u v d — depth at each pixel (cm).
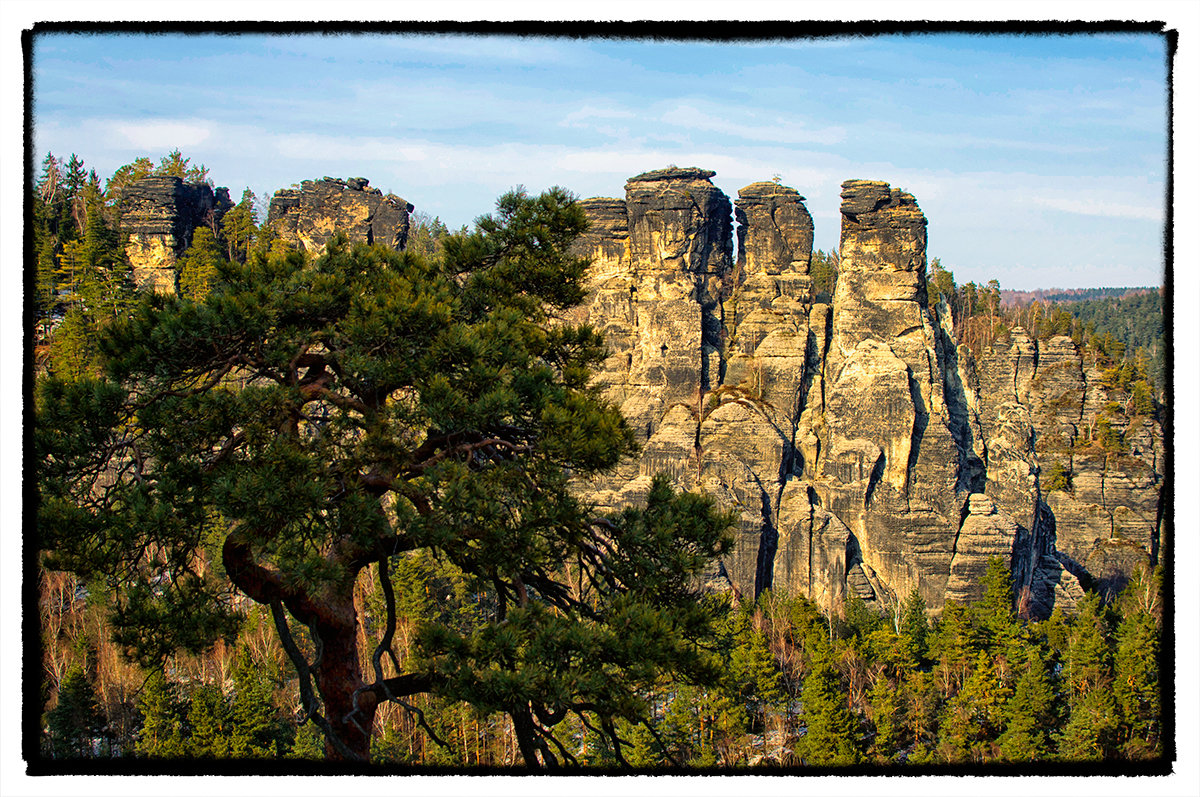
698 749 5044
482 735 4288
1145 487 12681
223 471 1622
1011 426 11881
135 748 4534
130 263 11050
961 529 10619
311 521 1564
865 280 11400
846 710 5122
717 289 11738
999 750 5328
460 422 1592
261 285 1809
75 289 8731
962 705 5562
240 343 1736
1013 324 14762
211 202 12031
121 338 1761
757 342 11462
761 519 10112
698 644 1756
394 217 11900
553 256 2112
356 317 1695
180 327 1652
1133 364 14262
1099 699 5106
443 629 1552
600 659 1535
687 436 10606
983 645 6819
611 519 1783
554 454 1633
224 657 5397
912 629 7575
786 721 5519
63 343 5491
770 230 11781
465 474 1547
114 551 1678
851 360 11138
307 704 1581
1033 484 11175
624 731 4162
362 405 1716
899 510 10556
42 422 1609
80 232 10038
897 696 5612
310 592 1461
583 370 1986
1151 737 4944
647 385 11075
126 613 1688
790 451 10912
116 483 1684
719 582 9688
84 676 4550
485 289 2025
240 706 4466
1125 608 8281
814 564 10319
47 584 4709
